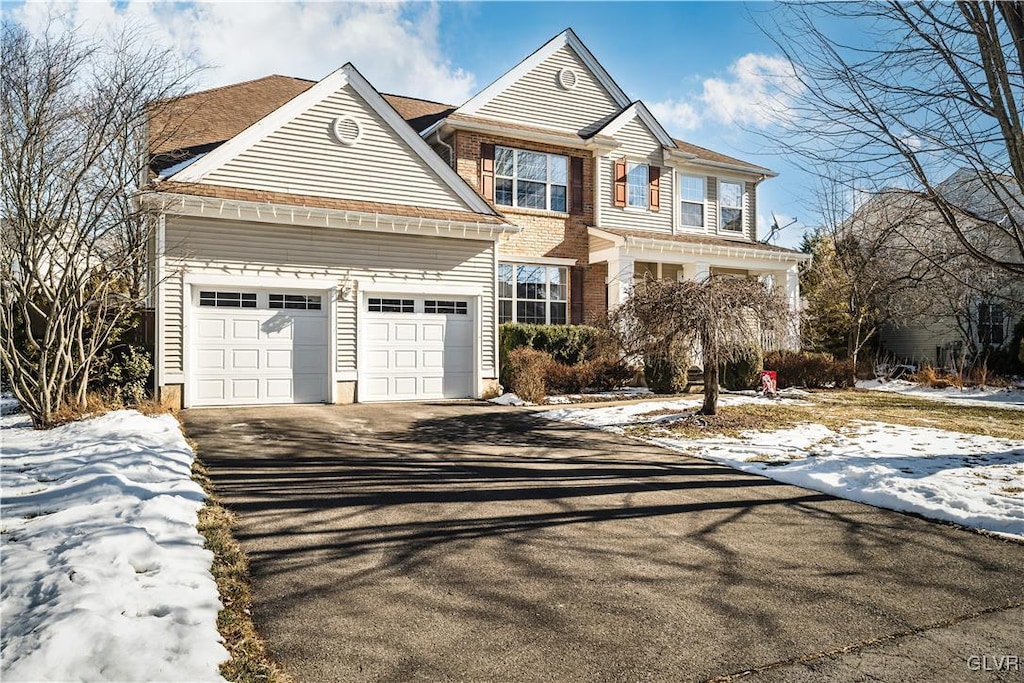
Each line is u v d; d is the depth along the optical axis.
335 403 12.73
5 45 8.76
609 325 11.20
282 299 12.47
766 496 6.27
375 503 5.76
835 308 20.81
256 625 3.45
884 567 4.47
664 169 19.47
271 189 12.55
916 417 11.73
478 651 3.22
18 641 2.89
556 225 17.72
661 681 2.98
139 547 4.07
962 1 6.41
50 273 9.40
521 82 17.86
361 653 3.18
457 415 11.28
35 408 9.11
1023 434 9.80
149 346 11.39
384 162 13.61
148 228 10.34
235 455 7.57
